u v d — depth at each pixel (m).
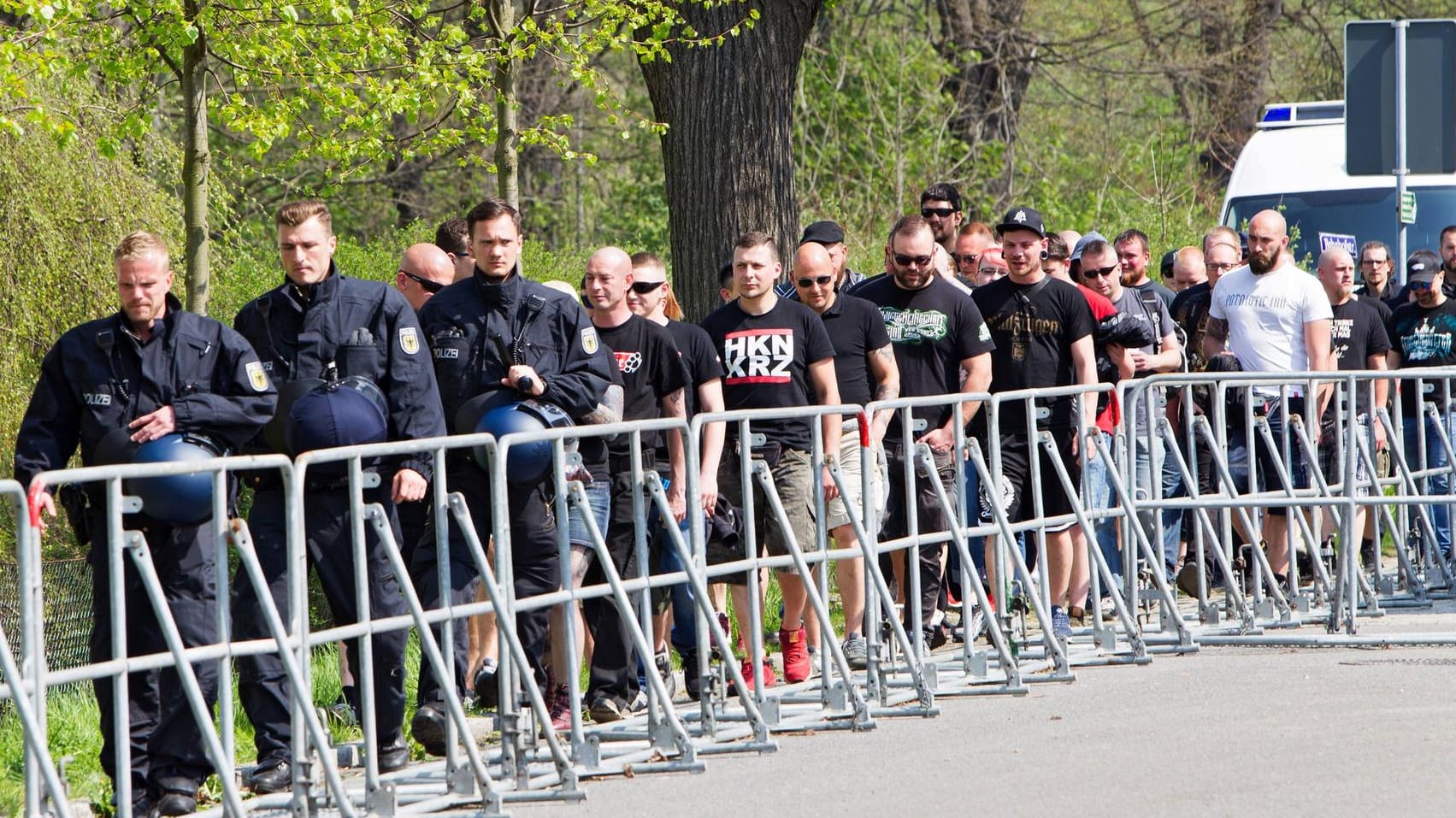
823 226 25.19
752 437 20.27
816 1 34.59
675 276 35.00
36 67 27.92
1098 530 25.91
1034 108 90.38
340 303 18.59
